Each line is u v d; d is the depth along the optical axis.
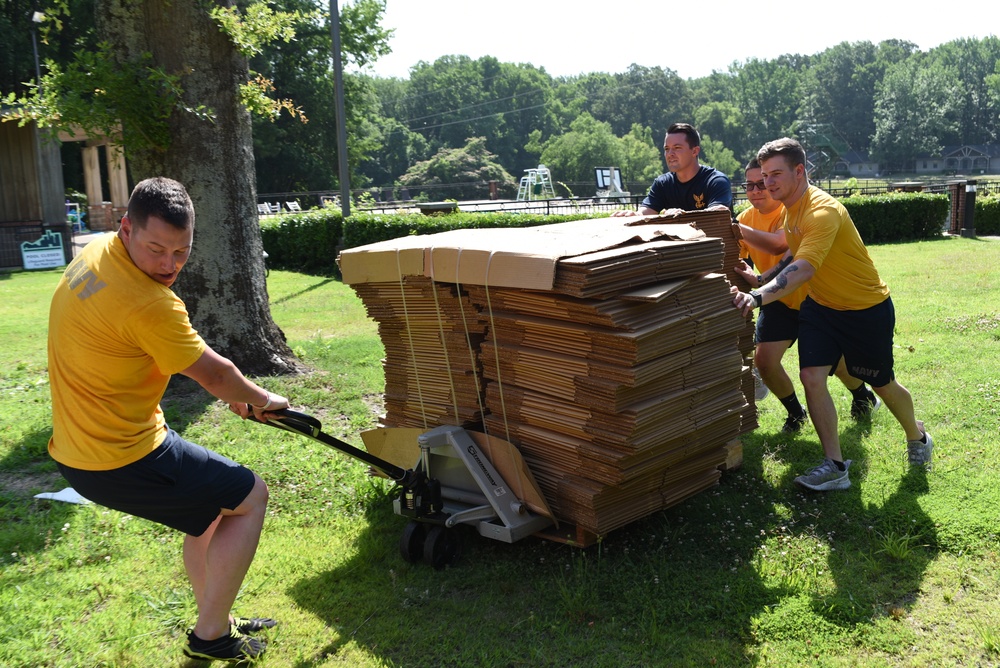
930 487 4.61
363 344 8.83
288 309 11.50
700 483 4.26
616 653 3.31
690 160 5.62
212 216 7.21
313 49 47.06
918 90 146.38
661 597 3.67
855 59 161.00
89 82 6.59
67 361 2.91
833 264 4.52
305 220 17.11
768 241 5.32
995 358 7.08
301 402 6.81
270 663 3.33
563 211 27.91
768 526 4.34
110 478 3.00
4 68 34.56
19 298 13.32
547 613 3.60
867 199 19.41
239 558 3.20
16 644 3.48
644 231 4.08
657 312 3.62
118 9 6.84
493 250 3.69
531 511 3.99
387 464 3.86
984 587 3.63
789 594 3.68
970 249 16.61
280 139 49.50
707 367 3.90
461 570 4.00
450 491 4.17
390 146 113.38
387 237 16.55
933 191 24.03
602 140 110.38
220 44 7.12
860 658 3.23
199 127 7.06
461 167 98.62
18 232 18.12
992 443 5.16
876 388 4.80
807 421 5.83
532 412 3.91
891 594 3.64
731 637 3.41
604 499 3.77
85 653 3.43
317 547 4.30
